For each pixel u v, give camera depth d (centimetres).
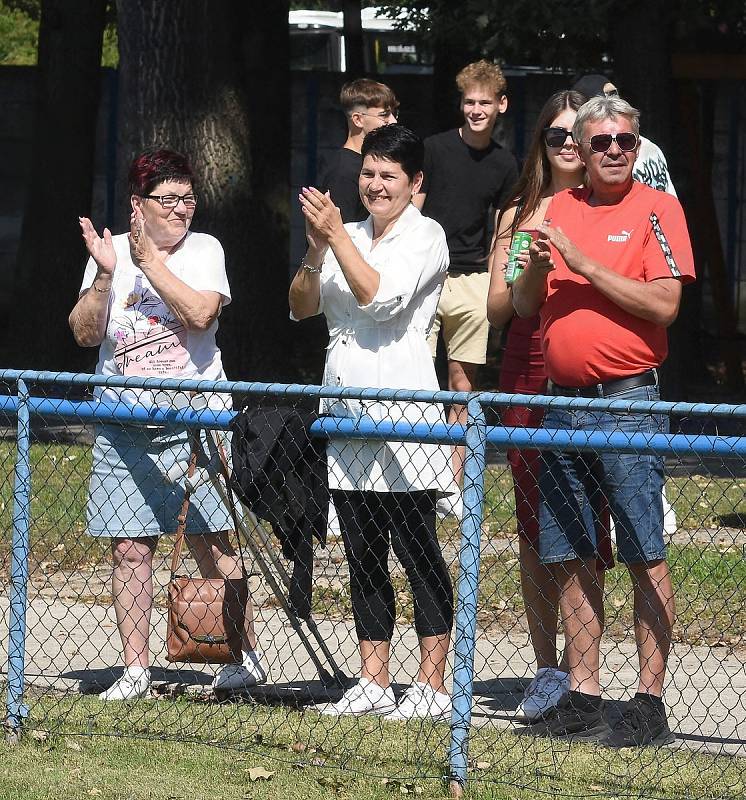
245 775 1733
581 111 1850
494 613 2614
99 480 2081
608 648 2428
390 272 1917
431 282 1970
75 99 6412
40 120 6481
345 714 1961
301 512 1855
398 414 1916
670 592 1848
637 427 1803
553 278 1853
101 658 2331
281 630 2498
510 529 3153
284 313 6056
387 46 9275
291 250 7381
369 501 1958
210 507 2080
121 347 2075
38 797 1652
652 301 1783
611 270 1794
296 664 2195
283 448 1836
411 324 1970
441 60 6500
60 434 3981
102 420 1852
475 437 1642
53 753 1819
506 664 2181
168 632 1933
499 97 3102
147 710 1992
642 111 5109
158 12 5331
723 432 5234
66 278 6444
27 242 6594
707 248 6072
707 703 2081
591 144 1822
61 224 6425
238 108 5544
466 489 1650
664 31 5091
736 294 7044
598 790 1664
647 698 1859
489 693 2144
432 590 1967
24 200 7550
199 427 1858
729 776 1719
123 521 2070
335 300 1981
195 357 2102
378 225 1977
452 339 3238
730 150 6956
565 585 1889
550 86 6750
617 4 5047
